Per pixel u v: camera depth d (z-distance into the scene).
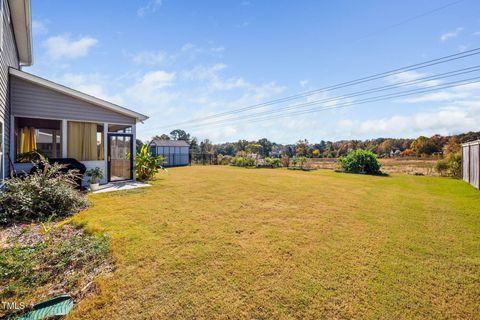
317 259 3.09
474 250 3.44
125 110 8.66
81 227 4.09
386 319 2.04
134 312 2.06
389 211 5.51
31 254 2.89
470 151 10.25
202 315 2.05
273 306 2.18
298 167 19.25
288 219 4.79
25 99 6.73
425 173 14.77
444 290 2.46
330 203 6.23
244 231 4.05
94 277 2.57
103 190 7.46
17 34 7.50
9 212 4.21
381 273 2.77
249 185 9.11
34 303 2.11
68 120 7.53
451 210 5.66
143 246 3.33
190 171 15.38
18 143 8.92
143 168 10.17
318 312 2.11
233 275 2.68
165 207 5.46
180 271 2.73
